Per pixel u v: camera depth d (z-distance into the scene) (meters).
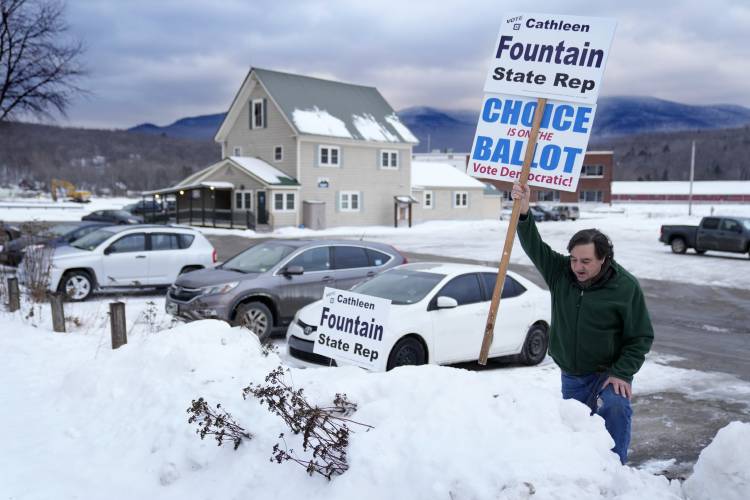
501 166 4.23
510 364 9.27
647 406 7.27
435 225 48.31
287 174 42.59
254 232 39.03
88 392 5.98
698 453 5.81
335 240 11.31
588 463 3.22
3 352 8.41
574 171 3.99
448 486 3.16
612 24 3.90
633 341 3.88
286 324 10.48
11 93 19.95
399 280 8.77
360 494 3.39
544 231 41.38
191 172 167.62
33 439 5.27
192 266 14.92
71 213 55.97
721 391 7.93
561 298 4.05
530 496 2.95
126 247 14.23
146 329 10.06
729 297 16.70
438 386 4.09
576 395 4.15
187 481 4.23
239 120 46.34
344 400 4.25
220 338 6.29
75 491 4.29
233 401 4.79
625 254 26.91
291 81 44.81
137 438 4.87
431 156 90.00
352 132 44.56
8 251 16.09
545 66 4.07
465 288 8.66
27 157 150.62
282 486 3.79
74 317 11.04
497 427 3.55
